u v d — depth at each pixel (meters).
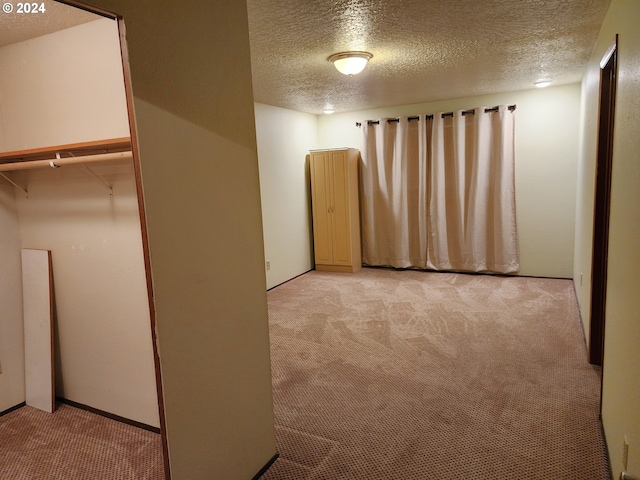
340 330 3.77
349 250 5.88
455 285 5.06
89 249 2.43
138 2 1.32
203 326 1.63
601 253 2.83
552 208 5.14
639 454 1.38
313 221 6.09
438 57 3.33
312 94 4.65
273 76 3.76
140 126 1.35
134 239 2.27
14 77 2.43
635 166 1.55
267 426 2.01
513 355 3.13
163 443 1.50
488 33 2.78
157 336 1.44
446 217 5.64
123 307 2.37
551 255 5.22
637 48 1.57
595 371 2.84
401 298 4.64
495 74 4.05
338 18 2.40
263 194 5.18
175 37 1.46
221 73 1.67
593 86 3.24
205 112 1.60
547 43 3.04
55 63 2.28
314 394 2.69
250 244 1.86
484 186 5.34
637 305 1.46
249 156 1.84
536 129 5.08
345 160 5.71
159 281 1.43
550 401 2.49
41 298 2.60
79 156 2.20
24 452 2.24
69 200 2.44
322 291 5.05
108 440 2.33
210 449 1.68
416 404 2.52
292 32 2.60
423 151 5.59
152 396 2.37
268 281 5.25
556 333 3.51
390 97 5.05
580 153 4.55
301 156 5.99
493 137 5.23
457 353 3.20
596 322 2.90
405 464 2.01
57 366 2.71
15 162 2.46
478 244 5.46
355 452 2.11
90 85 2.20
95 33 2.12
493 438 2.17
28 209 2.60
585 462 1.97
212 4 1.62
